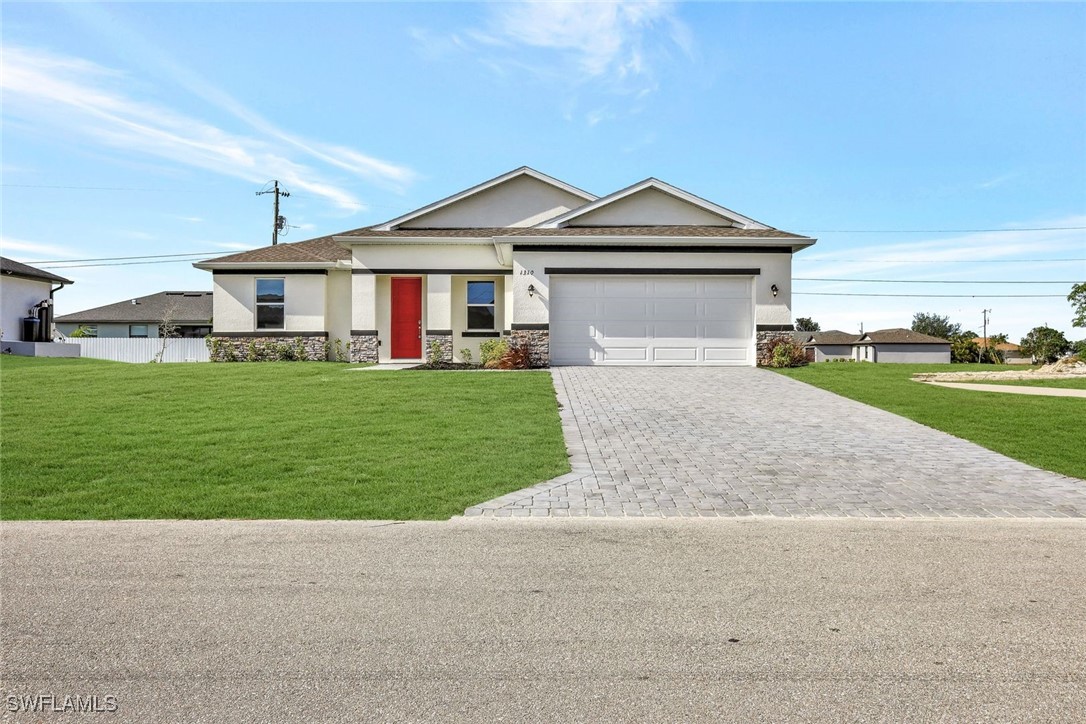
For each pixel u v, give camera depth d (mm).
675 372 16219
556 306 17828
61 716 3090
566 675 3432
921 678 3400
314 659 3596
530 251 17750
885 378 15758
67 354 26000
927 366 22109
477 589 4566
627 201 19984
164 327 31703
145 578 4750
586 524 6172
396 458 8461
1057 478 7891
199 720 3057
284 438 9430
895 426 10727
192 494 6926
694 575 4852
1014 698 3221
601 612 4191
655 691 3287
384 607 4262
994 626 3990
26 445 8930
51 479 7422
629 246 17734
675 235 17766
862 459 8750
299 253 23453
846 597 4434
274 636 3857
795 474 8031
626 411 11734
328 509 6508
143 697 3240
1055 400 12938
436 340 19750
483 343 18875
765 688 3312
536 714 3092
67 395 12891
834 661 3574
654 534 5875
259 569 4934
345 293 22828
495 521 6238
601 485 7516
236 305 22547
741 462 8578
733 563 5117
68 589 4547
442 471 7898
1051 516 6504
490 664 3543
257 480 7461
